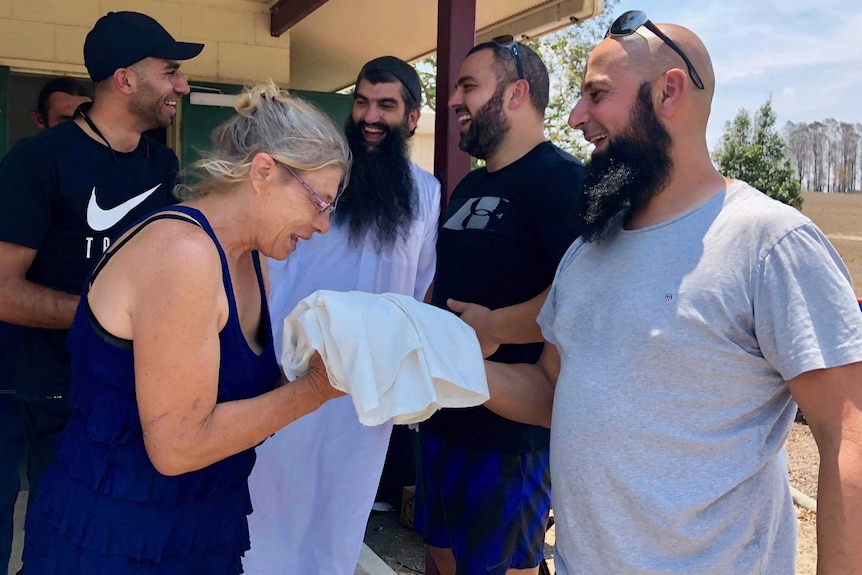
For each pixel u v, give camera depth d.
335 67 6.96
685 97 1.36
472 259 2.22
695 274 1.28
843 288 1.17
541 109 2.27
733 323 1.24
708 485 1.26
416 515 2.52
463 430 2.20
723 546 1.27
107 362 1.39
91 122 2.29
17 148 2.19
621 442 1.32
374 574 3.14
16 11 4.72
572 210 1.87
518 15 4.47
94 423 1.40
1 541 2.59
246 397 1.50
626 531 1.33
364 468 2.47
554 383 1.71
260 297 1.64
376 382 1.39
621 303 1.35
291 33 5.88
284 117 1.45
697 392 1.27
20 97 6.93
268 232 1.48
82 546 1.41
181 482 1.44
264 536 2.44
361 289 2.50
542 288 2.12
